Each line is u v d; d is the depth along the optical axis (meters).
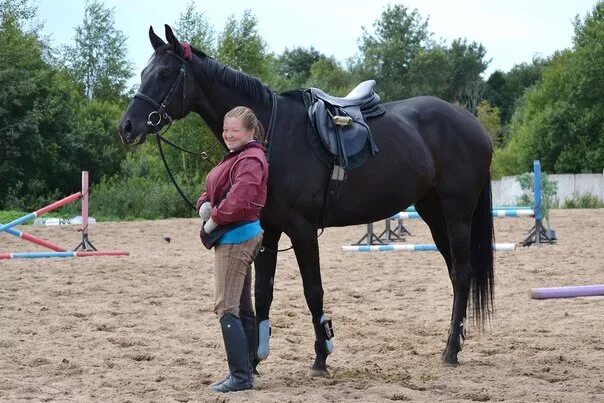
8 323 7.14
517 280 9.91
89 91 55.25
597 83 40.94
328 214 5.41
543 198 14.97
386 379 5.18
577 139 41.38
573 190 36.22
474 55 76.94
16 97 30.27
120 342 6.42
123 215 27.45
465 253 6.04
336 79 73.56
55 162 31.55
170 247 15.30
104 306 8.12
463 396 4.69
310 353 6.09
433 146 5.95
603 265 11.12
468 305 6.20
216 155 30.02
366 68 72.62
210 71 5.47
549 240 14.49
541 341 6.44
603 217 22.44
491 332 6.88
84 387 4.86
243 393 4.64
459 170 6.01
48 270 11.04
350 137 5.39
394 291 9.34
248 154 4.57
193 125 29.84
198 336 6.68
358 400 4.55
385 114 5.81
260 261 5.32
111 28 55.75
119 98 55.03
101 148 33.47
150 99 5.37
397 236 16.78
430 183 5.91
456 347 5.77
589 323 7.16
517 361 5.76
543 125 42.03
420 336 6.83
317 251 5.28
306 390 4.81
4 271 10.94
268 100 5.43
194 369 5.48
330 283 10.02
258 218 4.74
